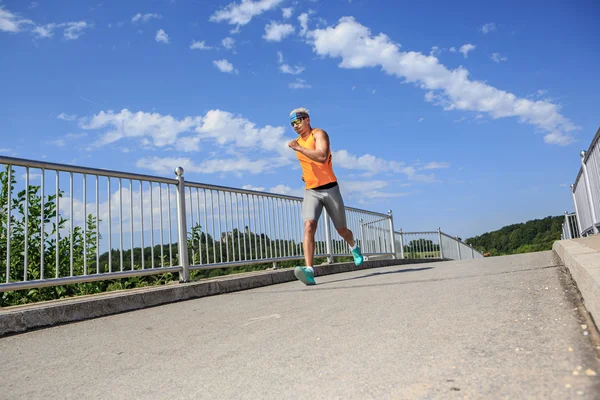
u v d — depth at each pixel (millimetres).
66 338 3514
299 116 5906
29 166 4402
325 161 5723
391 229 13680
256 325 3281
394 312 3158
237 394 1927
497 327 2414
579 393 1471
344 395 1769
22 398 2191
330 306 3748
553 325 2295
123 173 5379
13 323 3803
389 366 2021
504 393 1569
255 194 7645
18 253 5387
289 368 2178
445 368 1898
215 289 5980
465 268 5719
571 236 14930
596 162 8406
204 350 2711
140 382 2244
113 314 4602
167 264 5883
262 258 7641
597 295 2145
